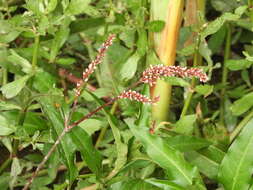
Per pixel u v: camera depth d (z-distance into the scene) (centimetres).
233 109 40
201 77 30
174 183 32
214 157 38
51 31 40
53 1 36
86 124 38
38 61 44
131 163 34
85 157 33
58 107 35
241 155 33
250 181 33
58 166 41
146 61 43
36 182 40
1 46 41
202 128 44
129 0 42
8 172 41
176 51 41
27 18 37
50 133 34
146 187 33
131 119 37
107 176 35
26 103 35
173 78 38
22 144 36
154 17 41
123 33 42
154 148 33
